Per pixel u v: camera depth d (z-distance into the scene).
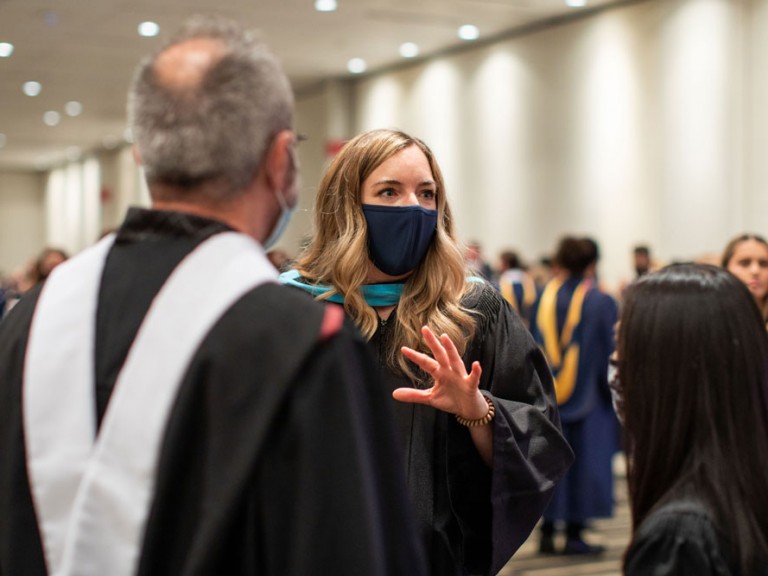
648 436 1.34
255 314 1.02
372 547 0.98
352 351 1.05
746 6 8.91
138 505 1.00
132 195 22.08
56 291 1.13
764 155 8.72
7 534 1.06
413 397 1.61
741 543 1.21
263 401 0.99
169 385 1.01
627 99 10.12
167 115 1.08
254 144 1.09
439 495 1.79
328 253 1.95
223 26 1.14
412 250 1.90
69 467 1.04
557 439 1.82
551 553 5.18
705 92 9.20
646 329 1.36
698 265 1.41
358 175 1.93
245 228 1.13
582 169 10.73
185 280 1.06
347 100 14.90
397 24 11.19
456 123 12.73
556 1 10.19
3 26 11.18
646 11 9.91
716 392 1.31
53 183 27.27
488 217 12.23
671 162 9.52
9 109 17.62
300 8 10.33
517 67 11.65
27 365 1.09
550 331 5.24
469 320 1.87
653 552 1.22
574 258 5.30
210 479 0.98
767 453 1.30
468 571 1.81
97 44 12.10
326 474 0.98
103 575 1.00
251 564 0.99
